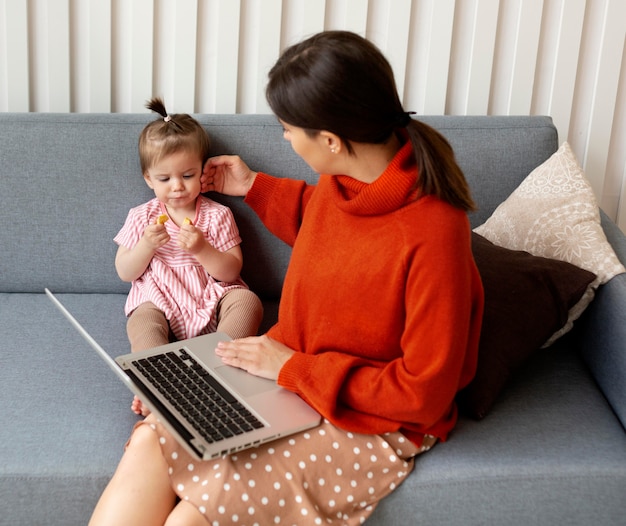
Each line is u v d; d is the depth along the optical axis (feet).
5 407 5.00
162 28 6.84
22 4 6.57
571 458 4.79
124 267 5.96
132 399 5.16
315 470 4.49
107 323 5.99
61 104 6.88
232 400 4.63
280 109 4.32
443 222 4.36
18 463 4.61
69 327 5.91
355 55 4.15
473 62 7.11
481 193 6.39
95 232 6.31
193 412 4.49
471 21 7.07
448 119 6.46
